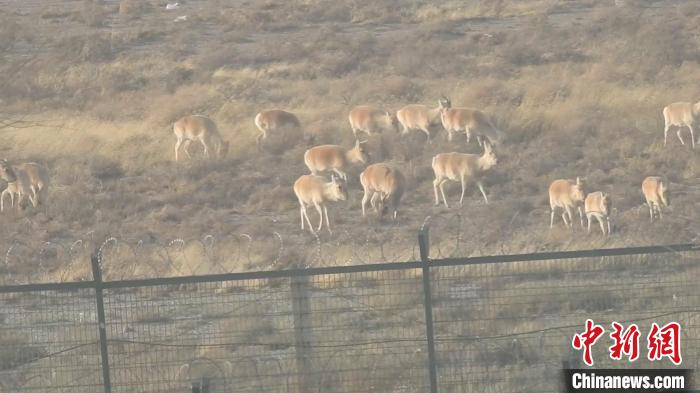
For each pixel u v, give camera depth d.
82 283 22.42
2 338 27.88
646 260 26.94
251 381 24.92
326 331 27.27
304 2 147.12
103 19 141.00
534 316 27.20
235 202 57.19
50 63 101.56
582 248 41.09
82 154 67.06
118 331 29.55
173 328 30.02
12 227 51.41
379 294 28.44
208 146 66.31
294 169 62.62
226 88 91.19
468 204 54.28
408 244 43.69
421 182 59.00
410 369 25.03
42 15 143.88
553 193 46.69
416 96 85.06
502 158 62.19
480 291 28.17
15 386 25.02
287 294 33.16
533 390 24.44
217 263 39.44
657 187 46.66
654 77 87.06
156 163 65.38
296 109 82.25
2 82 87.31
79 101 87.25
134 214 54.81
